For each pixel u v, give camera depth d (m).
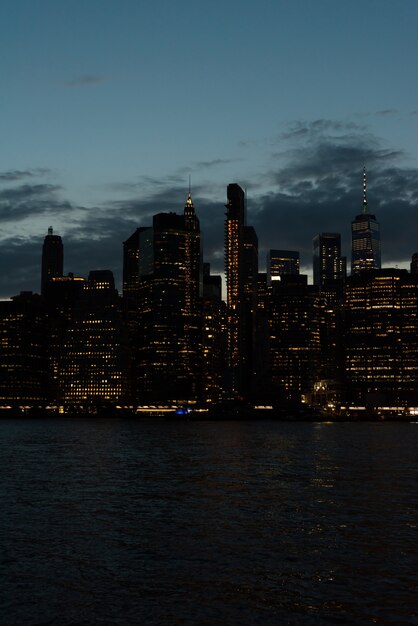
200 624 47.81
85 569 60.72
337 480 124.69
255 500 99.38
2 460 170.75
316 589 54.94
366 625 47.41
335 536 73.94
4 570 60.41
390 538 72.81
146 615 49.44
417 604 51.34
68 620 48.47
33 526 79.56
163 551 67.19
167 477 130.00
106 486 115.94
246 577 58.25
